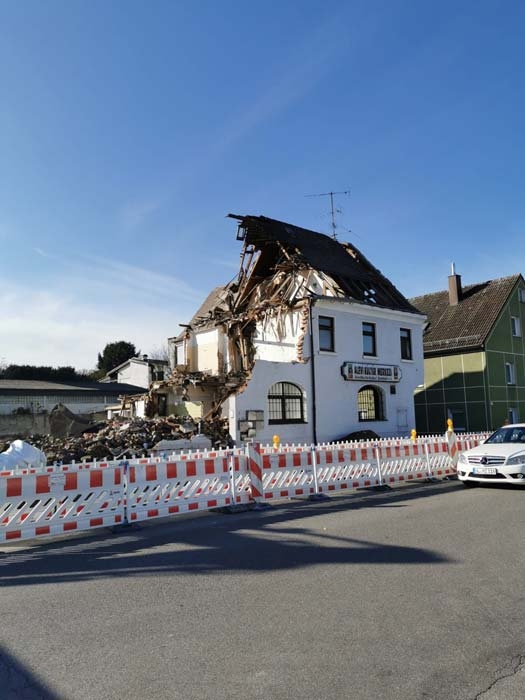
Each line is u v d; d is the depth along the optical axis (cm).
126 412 2859
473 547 698
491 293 3359
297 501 1143
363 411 2341
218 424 2092
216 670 383
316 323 2158
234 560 670
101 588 577
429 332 3400
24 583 607
